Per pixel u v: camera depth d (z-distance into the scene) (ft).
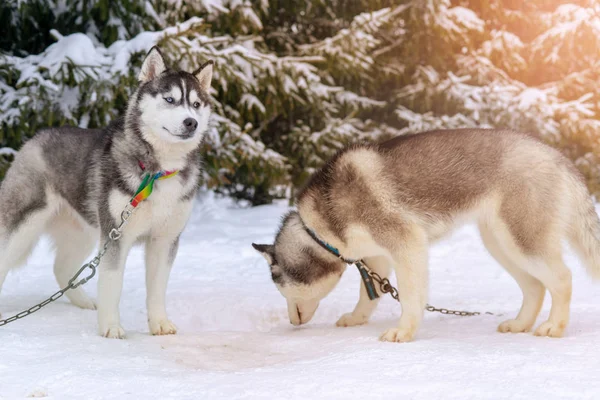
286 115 41.01
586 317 15.25
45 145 16.28
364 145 14.82
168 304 18.12
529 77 53.83
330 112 45.91
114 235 14.24
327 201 14.48
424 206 14.03
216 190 44.50
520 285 14.60
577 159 49.80
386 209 13.92
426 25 47.01
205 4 36.83
